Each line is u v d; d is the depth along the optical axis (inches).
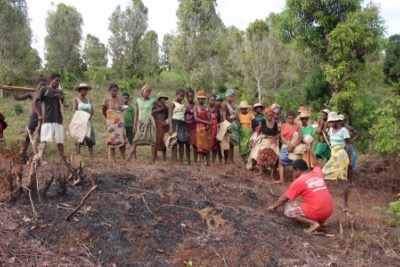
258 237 198.8
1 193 201.3
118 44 1187.3
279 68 914.1
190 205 218.1
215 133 338.6
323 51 486.3
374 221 254.7
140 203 209.0
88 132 303.3
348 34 436.5
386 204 315.6
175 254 175.5
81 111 299.4
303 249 194.1
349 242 206.5
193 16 992.2
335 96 456.8
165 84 1203.9
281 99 762.2
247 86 938.7
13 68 931.3
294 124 321.1
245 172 332.5
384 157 392.2
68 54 1261.1
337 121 289.4
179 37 1008.9
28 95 303.3
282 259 182.9
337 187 344.2
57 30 1250.0
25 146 305.3
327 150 347.6
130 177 238.5
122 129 315.9
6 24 949.8
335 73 450.6
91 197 207.3
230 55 973.8
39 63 1163.9
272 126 332.5
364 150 456.4
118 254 169.2
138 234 182.7
